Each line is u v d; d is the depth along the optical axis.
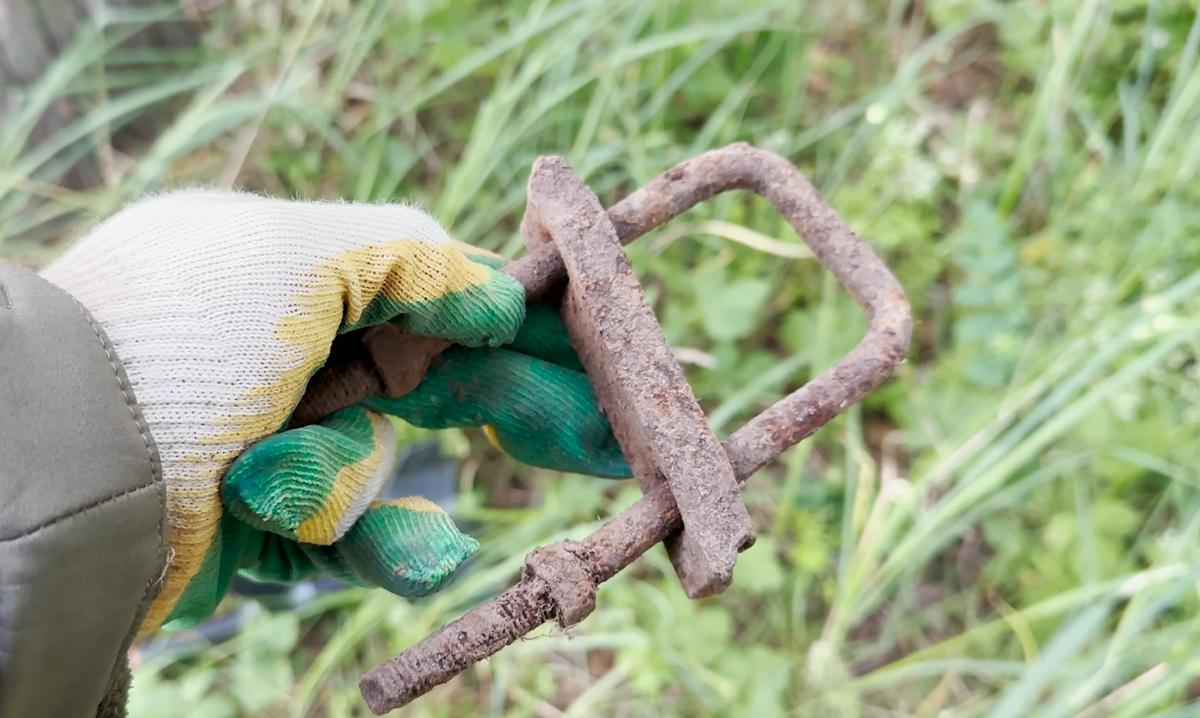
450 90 0.92
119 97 0.93
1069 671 0.65
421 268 0.44
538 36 0.88
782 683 0.71
